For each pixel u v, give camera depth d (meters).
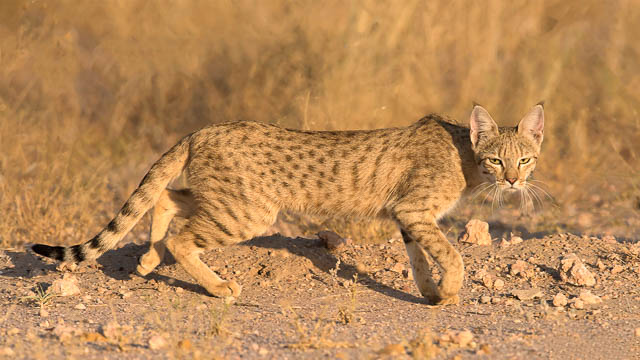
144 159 19.81
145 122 21.47
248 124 10.62
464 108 19.44
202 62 22.05
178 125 21.52
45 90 21.02
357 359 7.43
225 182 10.34
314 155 10.45
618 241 13.64
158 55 21.98
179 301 9.77
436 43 20.17
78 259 10.46
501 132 10.69
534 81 20.11
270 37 21.05
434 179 10.34
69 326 8.48
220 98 21.45
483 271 11.48
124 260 12.17
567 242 12.68
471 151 10.62
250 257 12.00
